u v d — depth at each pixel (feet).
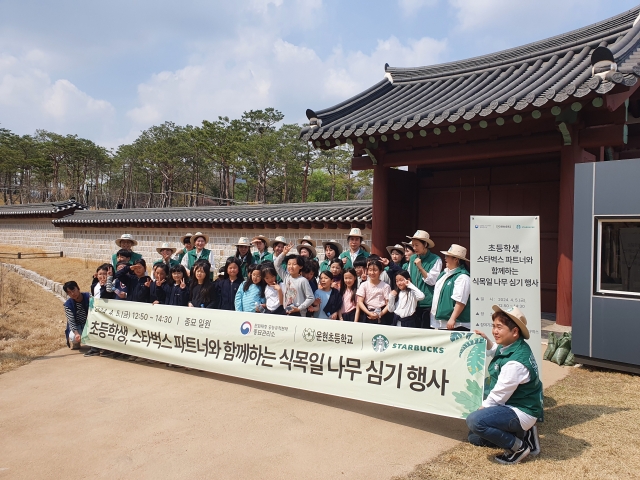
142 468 13.10
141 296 24.36
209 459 13.53
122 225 69.97
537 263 15.51
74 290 25.70
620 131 25.07
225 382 20.33
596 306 21.01
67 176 223.30
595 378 20.02
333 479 12.35
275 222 51.16
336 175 166.09
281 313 21.08
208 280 22.86
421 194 38.24
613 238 20.70
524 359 13.23
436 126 26.89
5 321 31.01
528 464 12.78
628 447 13.61
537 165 33.60
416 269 20.66
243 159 165.37
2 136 196.24
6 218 91.40
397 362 15.93
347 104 35.58
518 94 24.48
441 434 15.03
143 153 200.34
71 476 12.76
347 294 21.97
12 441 14.87
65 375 21.43
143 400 18.21
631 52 26.14
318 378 17.53
